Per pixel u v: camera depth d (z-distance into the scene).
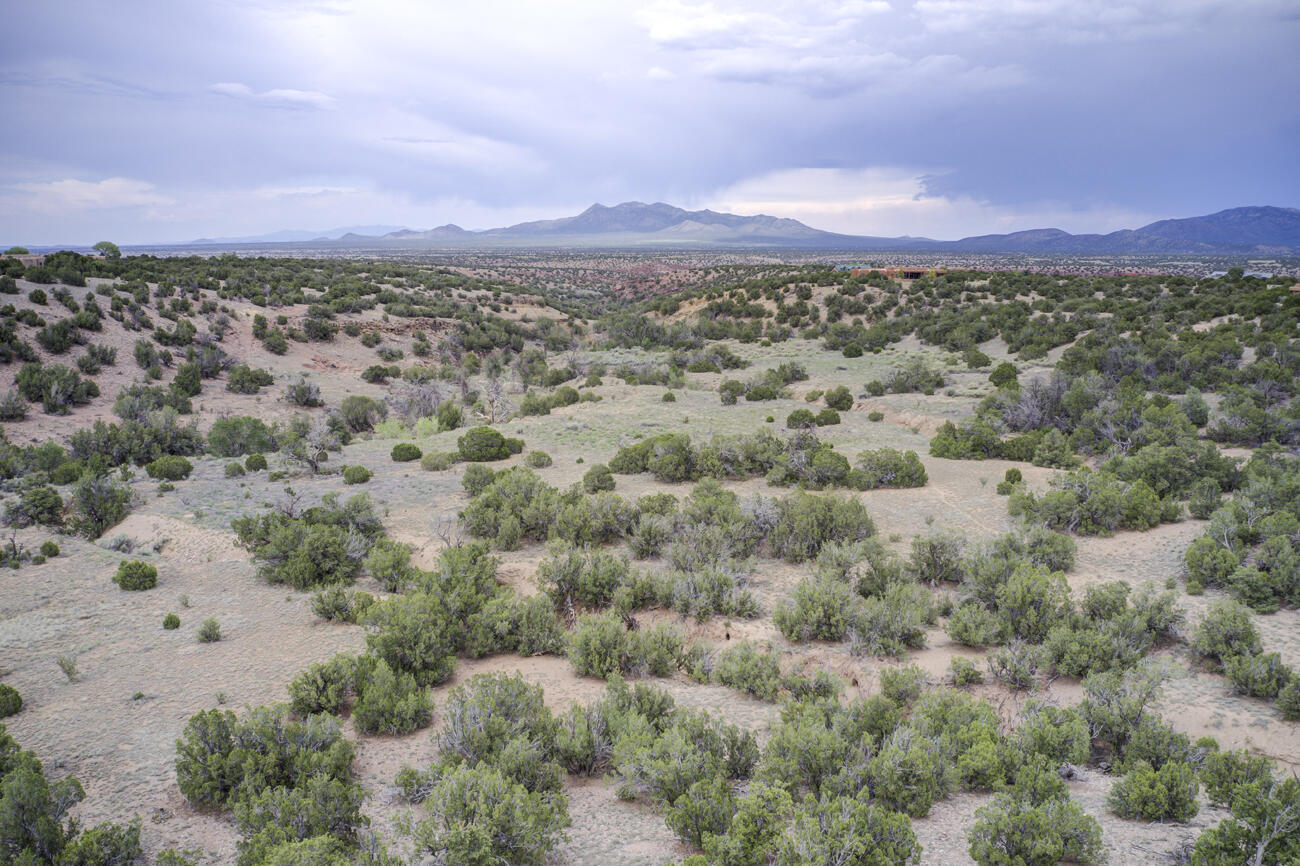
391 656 17.48
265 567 24.61
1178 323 63.09
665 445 35.91
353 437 53.59
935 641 19.08
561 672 18.22
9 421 48.91
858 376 65.06
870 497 31.05
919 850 9.38
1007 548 22.48
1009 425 43.44
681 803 10.48
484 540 26.55
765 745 13.47
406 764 13.38
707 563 23.55
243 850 10.18
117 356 63.00
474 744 12.91
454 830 9.56
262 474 38.69
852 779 11.23
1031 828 9.28
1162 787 10.78
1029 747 12.61
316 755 12.23
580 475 36.62
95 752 13.97
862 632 18.92
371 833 10.05
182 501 32.22
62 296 66.50
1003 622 18.52
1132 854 9.60
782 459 34.09
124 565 23.73
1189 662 16.97
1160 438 33.66
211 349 67.75
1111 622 17.33
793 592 20.92
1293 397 40.28
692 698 16.47
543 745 13.39
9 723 15.21
